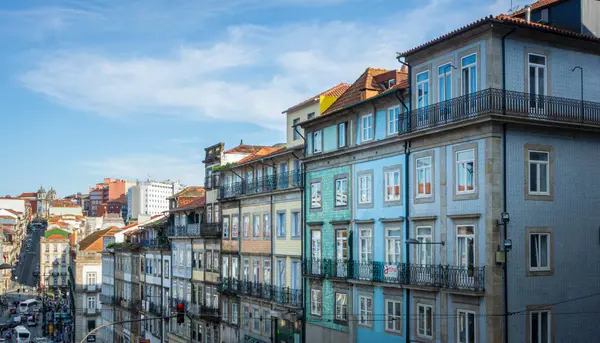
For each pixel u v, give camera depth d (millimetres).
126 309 81438
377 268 33375
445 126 28094
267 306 45938
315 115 42094
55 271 173375
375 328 33625
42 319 137875
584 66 28922
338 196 37781
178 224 65750
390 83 35594
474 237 26906
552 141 27766
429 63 29906
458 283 27484
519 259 26531
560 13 30406
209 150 59125
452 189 28281
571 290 27734
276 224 45344
